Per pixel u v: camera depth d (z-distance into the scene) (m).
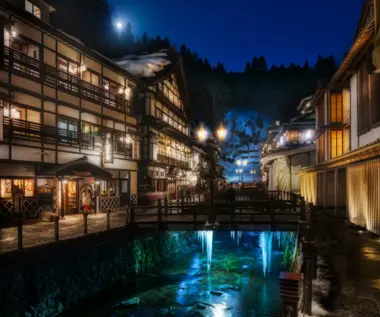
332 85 21.75
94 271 15.00
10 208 18.00
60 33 21.23
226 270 20.12
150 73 36.59
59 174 19.59
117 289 16.33
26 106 18.89
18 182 18.70
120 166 29.00
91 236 14.62
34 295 11.37
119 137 28.95
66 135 22.17
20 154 18.38
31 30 19.42
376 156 12.52
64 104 21.92
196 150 55.59
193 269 20.41
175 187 45.72
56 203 21.27
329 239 13.12
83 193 24.38
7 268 10.30
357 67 17.39
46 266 12.09
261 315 13.48
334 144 23.98
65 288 13.01
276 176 46.09
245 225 17.95
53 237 13.47
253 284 17.41
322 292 7.66
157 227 18.39
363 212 14.91
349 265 9.63
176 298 15.45
